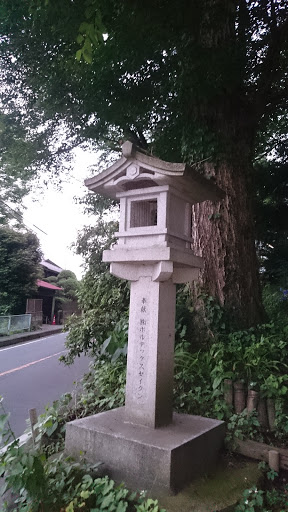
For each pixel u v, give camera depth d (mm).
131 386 3791
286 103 8289
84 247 8352
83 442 3557
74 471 3094
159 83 7668
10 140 10438
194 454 3322
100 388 5188
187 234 4031
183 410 4406
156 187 3719
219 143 6254
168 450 3029
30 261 22438
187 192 3893
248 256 6191
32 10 6527
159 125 8312
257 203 10219
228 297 5855
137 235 3793
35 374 9758
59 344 16125
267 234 10688
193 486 3172
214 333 5539
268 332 5688
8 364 11258
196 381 4746
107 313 6539
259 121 7801
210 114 6379
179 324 5625
